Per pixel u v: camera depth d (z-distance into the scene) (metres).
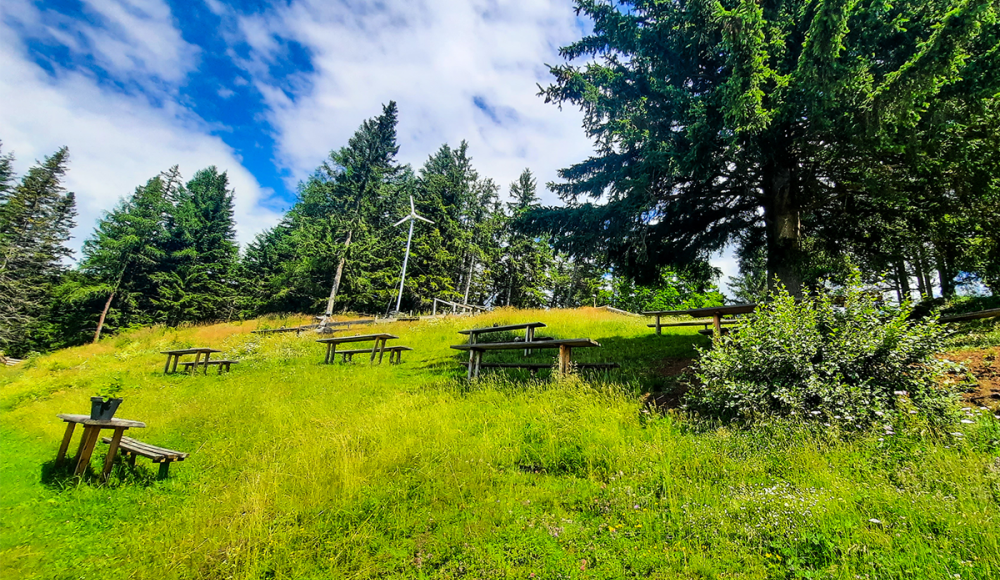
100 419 5.45
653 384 7.23
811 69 7.19
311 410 8.06
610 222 9.91
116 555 3.88
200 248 40.72
